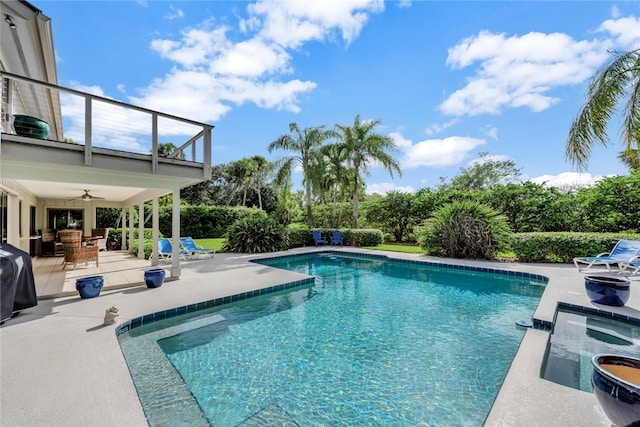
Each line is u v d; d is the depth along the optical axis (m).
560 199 11.55
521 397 2.53
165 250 10.37
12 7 4.07
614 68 6.77
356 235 14.75
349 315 5.35
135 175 6.18
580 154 7.29
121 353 3.27
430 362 3.70
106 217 16.12
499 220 10.38
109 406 2.38
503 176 24.56
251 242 12.45
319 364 3.65
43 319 4.30
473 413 2.77
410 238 16.95
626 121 6.77
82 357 3.16
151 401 2.92
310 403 2.92
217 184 34.56
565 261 9.27
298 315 5.33
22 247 8.34
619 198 10.09
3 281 4.02
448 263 9.57
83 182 5.53
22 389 2.58
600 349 3.84
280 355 3.87
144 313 4.63
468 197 14.16
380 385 3.22
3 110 4.93
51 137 11.07
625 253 7.54
